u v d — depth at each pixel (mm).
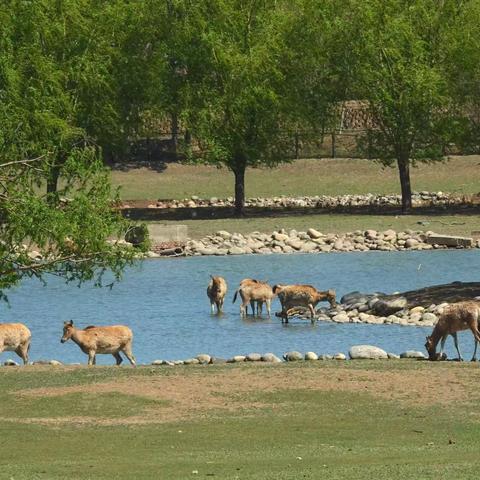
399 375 76188
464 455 57219
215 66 199125
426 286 137250
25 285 143500
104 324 115188
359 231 182875
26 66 159000
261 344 102562
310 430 64875
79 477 52906
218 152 199125
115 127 198250
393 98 198125
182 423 66750
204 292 136500
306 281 142250
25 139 96688
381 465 54344
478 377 75500
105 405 70688
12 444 62219
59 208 94312
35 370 80125
